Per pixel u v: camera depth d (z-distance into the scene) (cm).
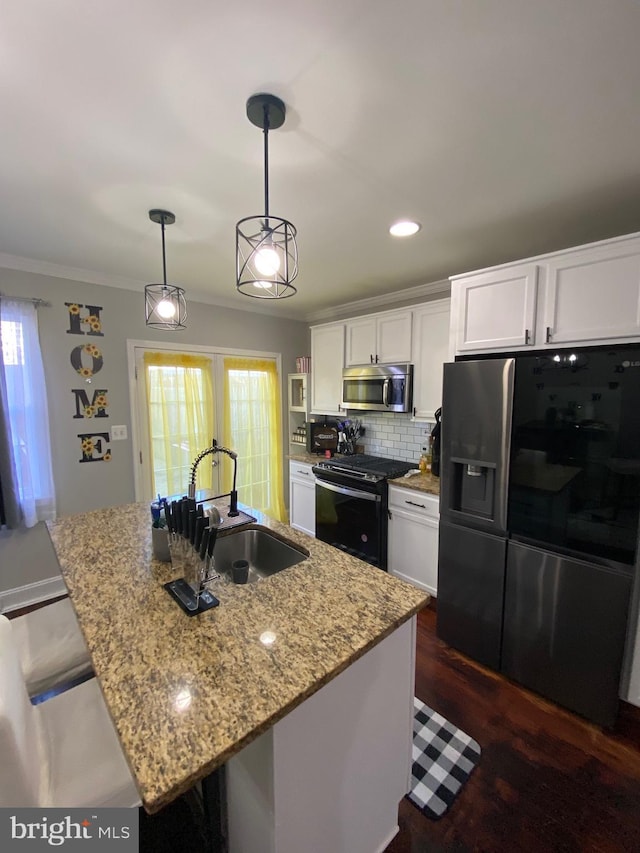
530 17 88
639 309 153
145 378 320
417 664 209
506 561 193
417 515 268
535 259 180
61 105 116
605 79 106
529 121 123
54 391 275
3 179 157
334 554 156
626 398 154
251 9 87
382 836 124
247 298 362
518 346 188
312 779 97
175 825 130
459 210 184
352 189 165
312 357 382
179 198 173
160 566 145
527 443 182
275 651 98
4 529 258
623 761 154
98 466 298
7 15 87
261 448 411
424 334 285
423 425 323
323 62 100
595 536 166
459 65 101
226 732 75
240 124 125
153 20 89
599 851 124
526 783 145
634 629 174
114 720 77
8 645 102
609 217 192
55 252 240
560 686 179
